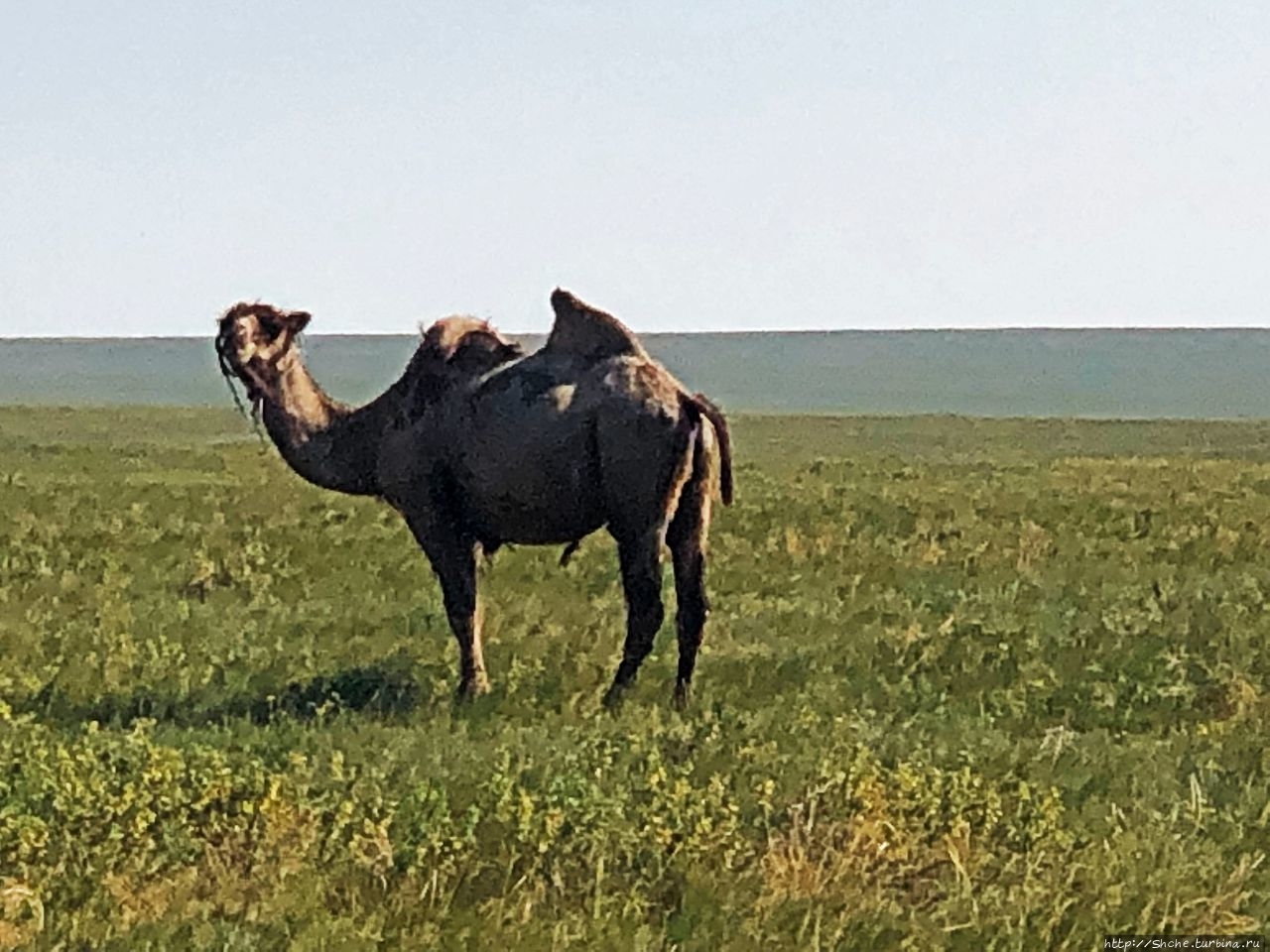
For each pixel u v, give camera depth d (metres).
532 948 7.38
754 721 11.75
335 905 7.89
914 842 8.61
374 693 12.97
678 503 12.90
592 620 16.22
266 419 14.11
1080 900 8.01
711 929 7.67
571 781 9.28
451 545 13.61
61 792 8.91
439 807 8.79
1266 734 11.81
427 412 13.59
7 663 13.78
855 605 17.25
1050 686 13.38
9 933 7.37
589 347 13.23
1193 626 15.89
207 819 8.80
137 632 15.40
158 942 7.36
